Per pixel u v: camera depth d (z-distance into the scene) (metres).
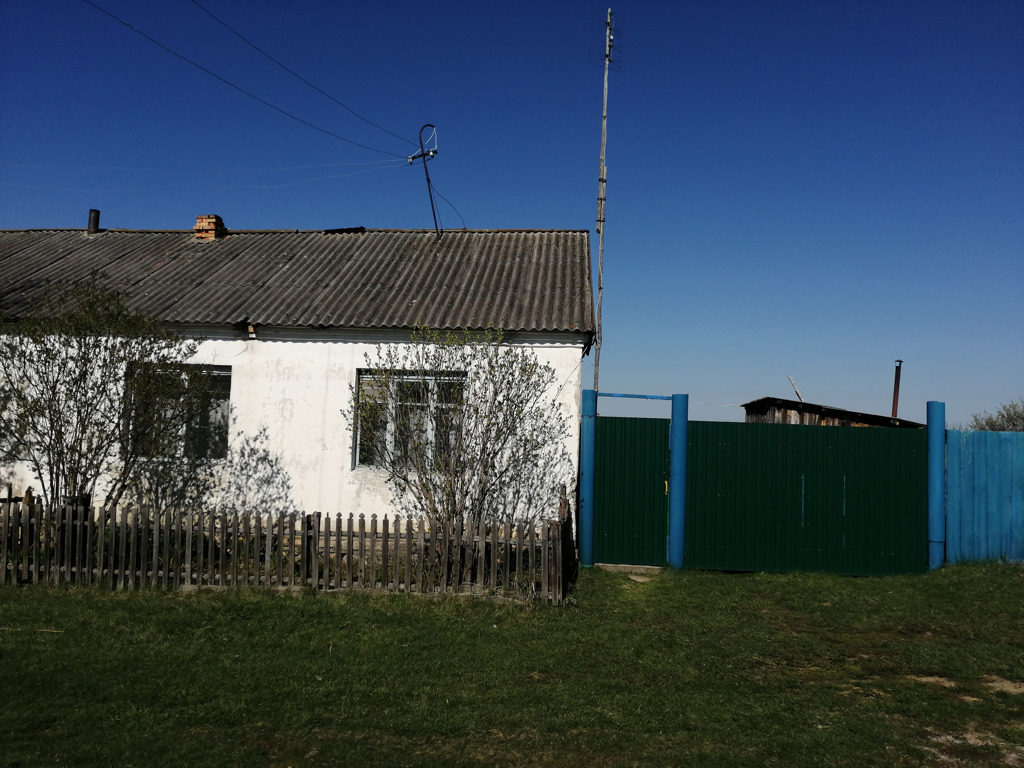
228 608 7.66
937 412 10.21
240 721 5.13
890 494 10.23
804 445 10.35
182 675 5.92
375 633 7.06
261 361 10.88
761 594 9.11
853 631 7.66
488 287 11.95
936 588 9.27
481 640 6.95
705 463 10.44
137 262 13.54
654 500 10.45
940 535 10.12
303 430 10.71
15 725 4.96
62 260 13.83
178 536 8.45
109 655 6.34
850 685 6.11
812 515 10.30
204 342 10.97
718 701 5.64
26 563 8.56
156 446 9.78
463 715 5.27
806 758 4.72
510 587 8.29
